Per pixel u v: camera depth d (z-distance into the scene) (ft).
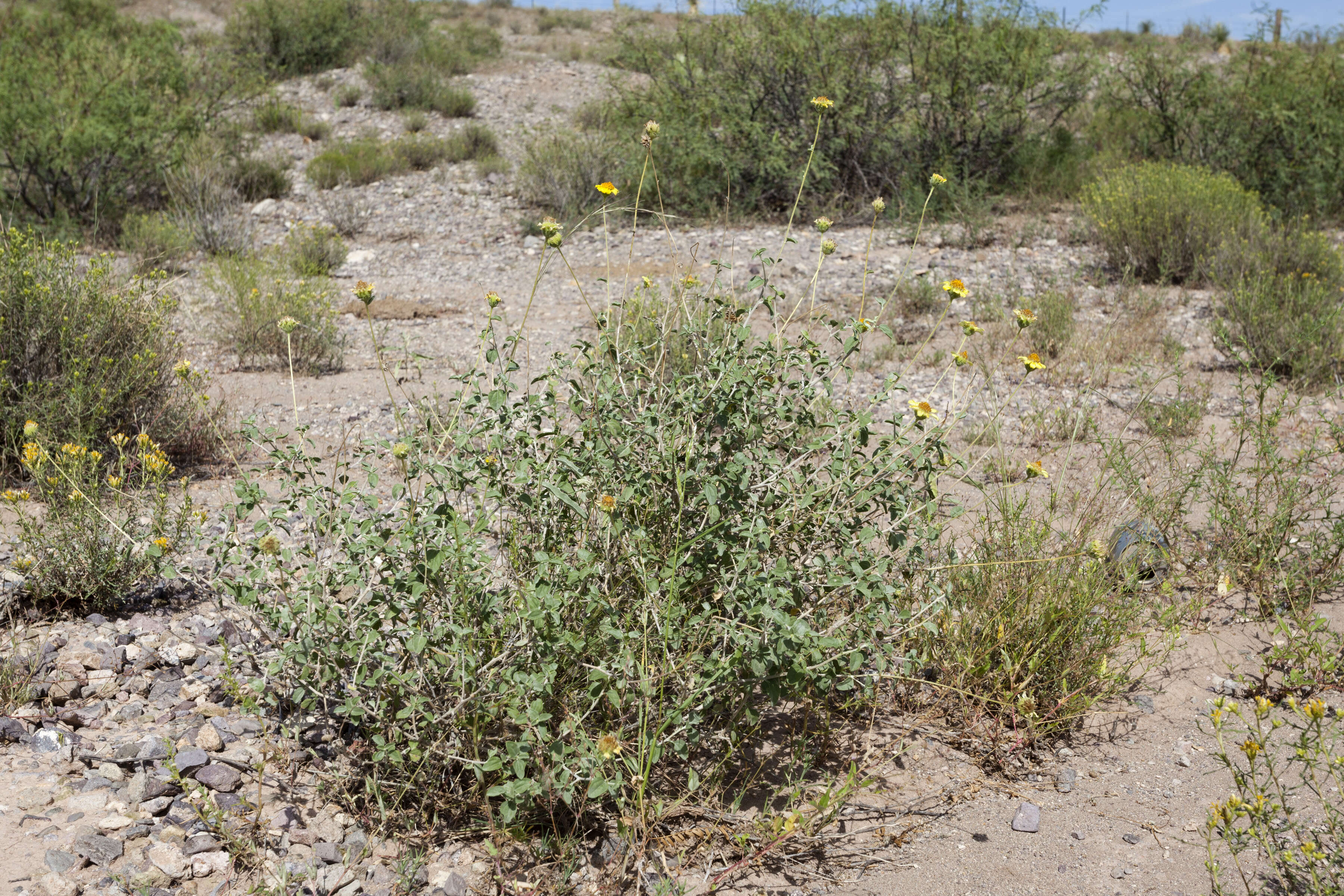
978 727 9.94
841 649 8.67
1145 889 7.69
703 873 7.83
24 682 9.43
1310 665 10.65
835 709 10.16
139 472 14.97
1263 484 14.15
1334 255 26.53
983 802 8.91
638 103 41.91
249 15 64.64
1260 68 39.75
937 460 9.75
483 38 76.69
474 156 49.62
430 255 35.78
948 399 19.99
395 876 7.51
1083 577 10.39
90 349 16.22
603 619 8.45
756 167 39.24
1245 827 8.29
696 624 8.27
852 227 37.86
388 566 8.36
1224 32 53.21
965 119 40.04
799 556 9.23
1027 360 10.11
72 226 35.14
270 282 25.34
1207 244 28.30
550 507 8.68
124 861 7.20
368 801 8.21
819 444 9.12
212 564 12.30
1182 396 19.69
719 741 9.14
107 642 10.52
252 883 7.16
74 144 34.86
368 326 26.86
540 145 43.19
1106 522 12.90
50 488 13.05
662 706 8.20
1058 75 40.32
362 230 39.04
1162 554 12.48
